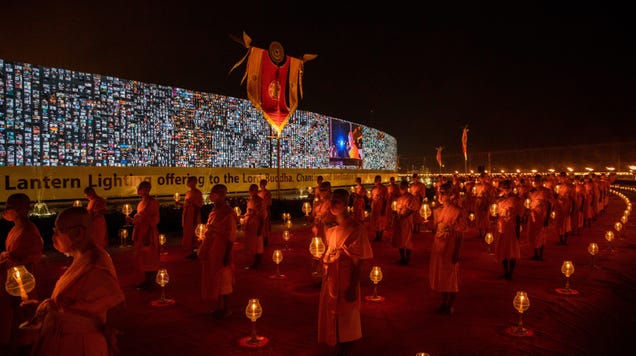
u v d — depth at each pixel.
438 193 6.15
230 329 5.36
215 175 17.83
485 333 5.25
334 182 26.67
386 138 44.78
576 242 12.36
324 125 33.22
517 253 7.89
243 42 13.30
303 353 4.65
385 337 5.11
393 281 7.84
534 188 10.11
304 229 14.86
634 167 43.81
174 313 5.97
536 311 6.11
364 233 4.16
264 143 29.83
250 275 8.25
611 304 6.46
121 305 2.79
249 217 8.85
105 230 8.66
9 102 17.56
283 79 14.38
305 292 7.04
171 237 13.19
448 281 5.85
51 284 7.51
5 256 4.54
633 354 4.67
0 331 4.46
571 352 4.71
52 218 11.41
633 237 13.16
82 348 2.63
